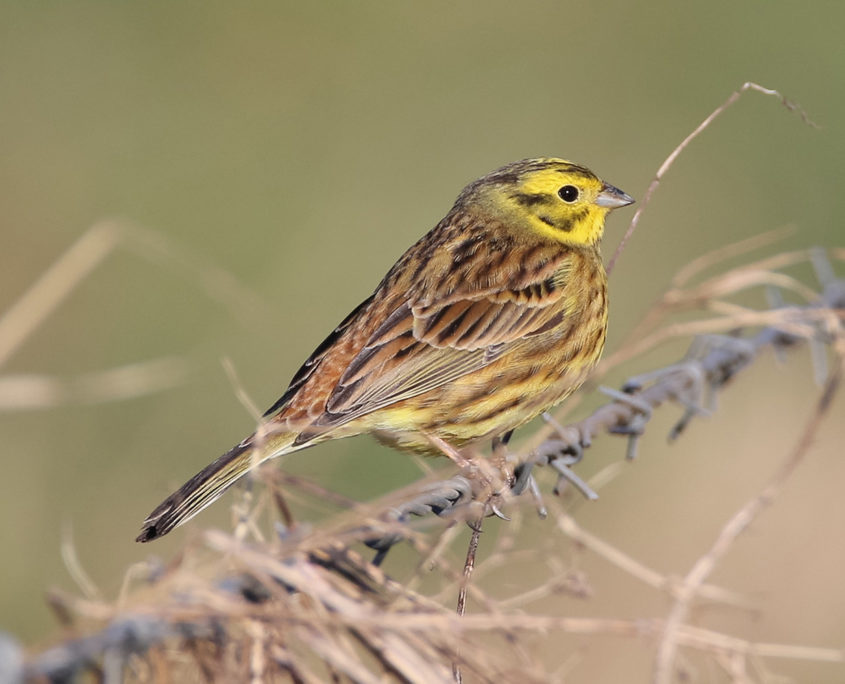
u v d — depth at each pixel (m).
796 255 6.95
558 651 8.54
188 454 12.71
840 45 17.91
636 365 12.74
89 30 17.69
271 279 15.35
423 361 8.05
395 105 17.48
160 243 15.31
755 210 16.36
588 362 8.80
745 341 7.99
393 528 4.60
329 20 18.28
